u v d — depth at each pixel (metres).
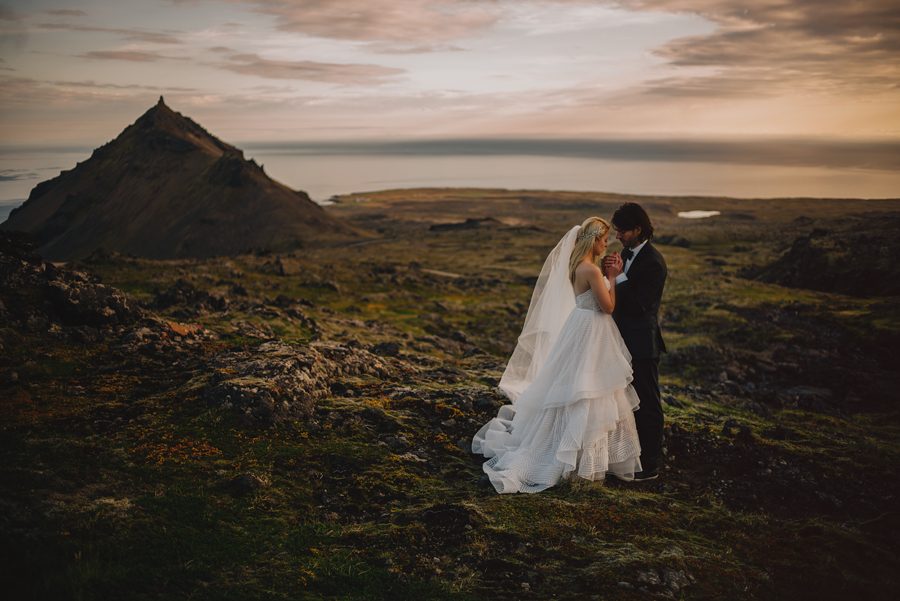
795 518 5.34
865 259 47.28
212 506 4.80
